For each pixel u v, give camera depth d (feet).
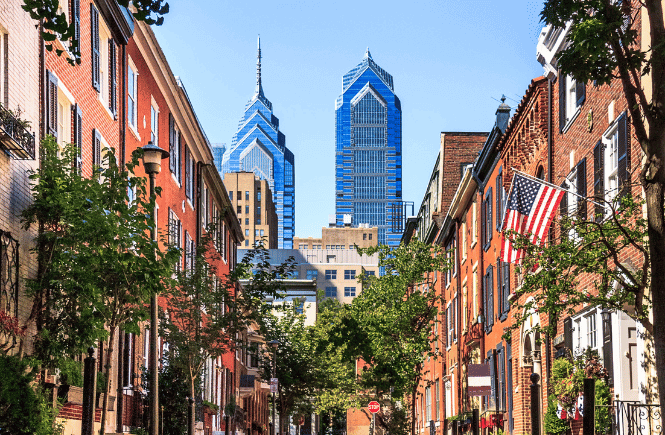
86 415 41.91
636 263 54.54
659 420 51.19
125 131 82.89
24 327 46.57
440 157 179.73
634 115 37.06
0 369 43.73
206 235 96.07
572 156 75.25
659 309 34.99
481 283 124.36
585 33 36.42
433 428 171.83
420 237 214.90
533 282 46.83
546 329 47.39
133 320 52.13
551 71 82.58
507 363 100.73
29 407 44.98
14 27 52.49
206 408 122.21
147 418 82.74
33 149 51.67
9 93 51.37
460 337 148.15
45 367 51.13
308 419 347.77
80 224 47.57
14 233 51.16
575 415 63.41
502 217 107.86
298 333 189.37
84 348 50.52
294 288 405.39
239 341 92.27
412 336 142.51
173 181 109.91
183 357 86.69
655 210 35.40
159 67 98.99
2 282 47.83
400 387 144.66
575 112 73.56
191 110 118.01
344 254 649.20
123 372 77.66
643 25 53.36
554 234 73.51
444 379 168.45
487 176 120.78
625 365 57.98
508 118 107.45
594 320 65.87
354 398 189.06
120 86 82.48
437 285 187.21
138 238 48.88
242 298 94.79
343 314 152.15
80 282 48.60
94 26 72.08
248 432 200.34
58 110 62.90
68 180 51.01
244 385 189.88
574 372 62.75
